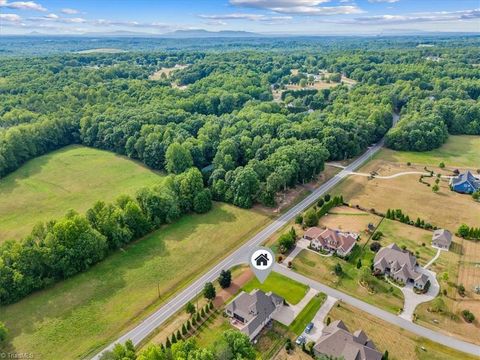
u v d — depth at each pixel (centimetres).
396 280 7375
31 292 7094
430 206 10456
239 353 5288
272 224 9519
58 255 7375
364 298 6975
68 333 6209
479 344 6000
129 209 8744
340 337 5766
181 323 6431
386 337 6112
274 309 6544
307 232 8838
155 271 7750
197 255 8288
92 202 10800
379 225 9425
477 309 6688
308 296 7025
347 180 12162
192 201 10150
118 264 7950
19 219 9862
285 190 11344
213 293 6875
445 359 5731
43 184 11962
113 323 6431
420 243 8644
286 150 11719
